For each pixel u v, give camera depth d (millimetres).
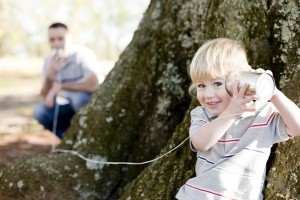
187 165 3141
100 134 4055
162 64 3963
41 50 27156
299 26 3111
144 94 4016
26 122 8289
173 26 3949
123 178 3986
